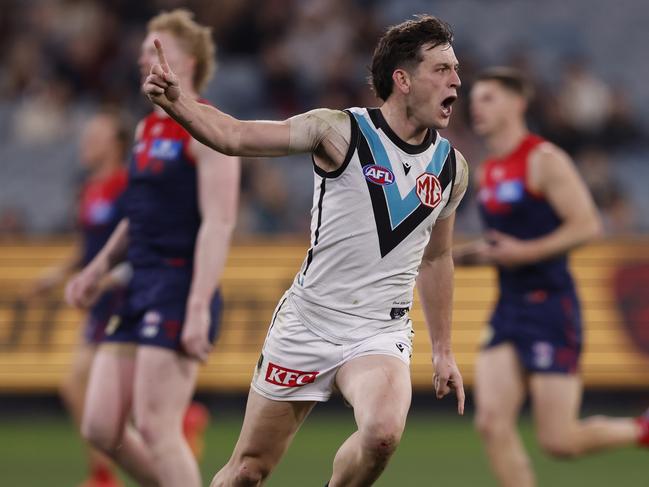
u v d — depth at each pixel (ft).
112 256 65.21
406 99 44.98
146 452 59.26
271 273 128.06
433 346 50.39
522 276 70.33
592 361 123.44
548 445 69.87
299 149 43.83
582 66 180.14
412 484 84.48
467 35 185.26
